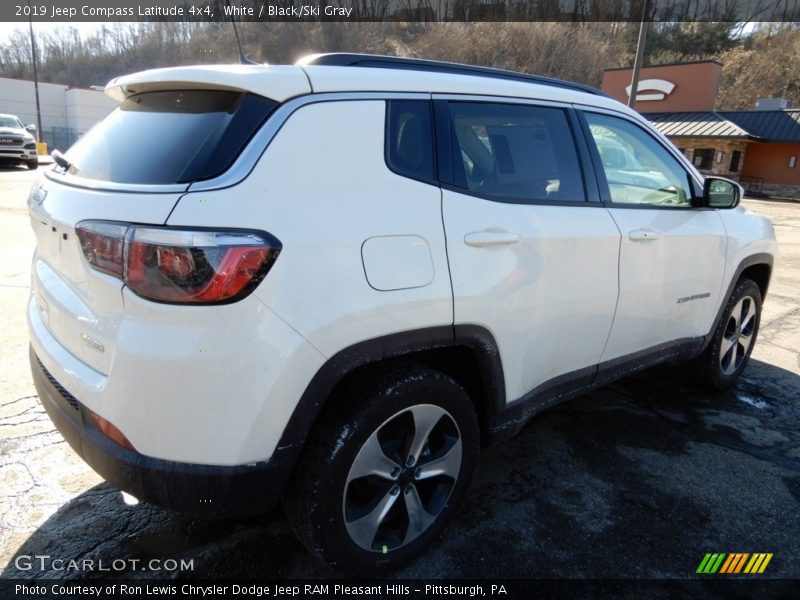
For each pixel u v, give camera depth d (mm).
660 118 31406
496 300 2232
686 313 3297
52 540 2314
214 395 1658
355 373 2043
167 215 1627
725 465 3027
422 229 2014
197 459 1707
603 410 3641
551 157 2592
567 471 2934
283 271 1693
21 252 7039
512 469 2941
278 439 1779
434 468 2221
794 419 3592
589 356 2789
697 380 3875
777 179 30469
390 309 1916
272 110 1816
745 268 3703
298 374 1759
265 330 1677
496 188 2338
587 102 2848
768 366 4484
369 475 2014
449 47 51188
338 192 1855
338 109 1934
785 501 2730
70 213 1879
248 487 1766
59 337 2076
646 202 3025
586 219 2615
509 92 2498
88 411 1834
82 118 49219
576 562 2285
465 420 2258
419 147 2127
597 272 2648
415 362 2225
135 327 1666
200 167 1728
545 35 51375
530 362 2480
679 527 2518
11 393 3443
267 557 2266
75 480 2691
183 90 2020
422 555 2291
